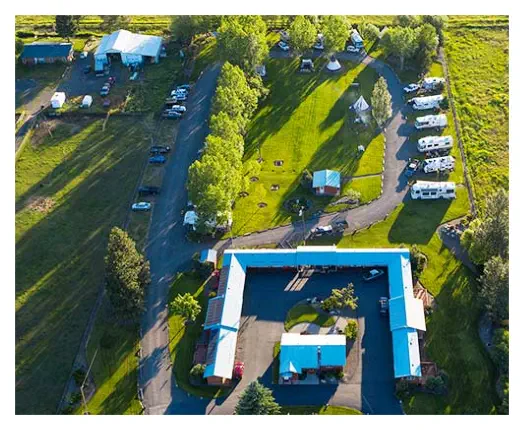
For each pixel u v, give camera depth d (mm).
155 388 135500
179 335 145625
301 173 186125
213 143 172750
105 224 174750
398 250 155625
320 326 144500
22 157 199625
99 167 194000
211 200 159000
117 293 144125
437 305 147500
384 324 144250
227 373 133500
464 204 172500
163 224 173500
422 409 128000
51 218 177375
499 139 195375
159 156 194750
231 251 158875
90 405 133000
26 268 163625
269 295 152375
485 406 128125
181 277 158250
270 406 124812
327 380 133875
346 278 155125
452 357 136750
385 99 191250
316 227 169125
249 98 199250
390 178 182500
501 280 138375
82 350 143875
